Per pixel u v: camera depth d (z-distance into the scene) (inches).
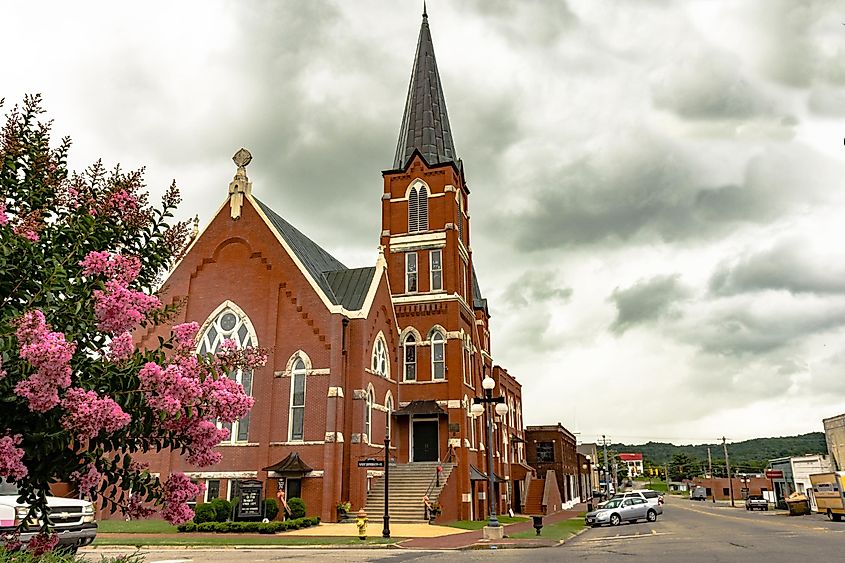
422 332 1686.8
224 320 1448.1
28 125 340.5
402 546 919.0
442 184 1795.0
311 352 1362.0
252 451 1336.1
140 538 956.6
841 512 1656.0
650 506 1761.8
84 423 267.1
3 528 513.7
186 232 382.3
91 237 334.0
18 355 266.8
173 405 292.0
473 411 1068.5
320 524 1213.7
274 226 1476.4
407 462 1577.3
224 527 1051.9
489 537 1016.2
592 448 5383.9
